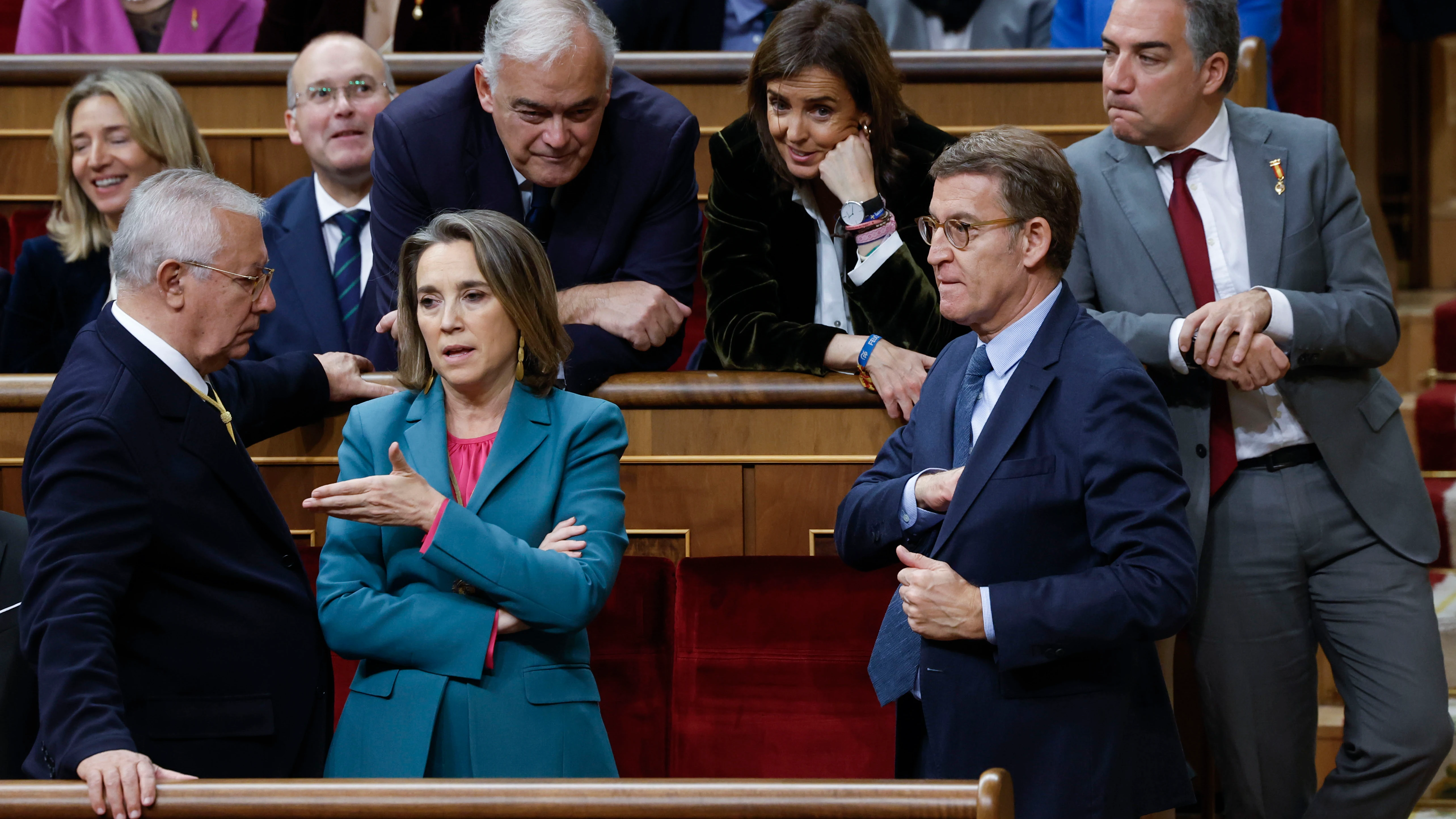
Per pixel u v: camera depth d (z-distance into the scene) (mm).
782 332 10273
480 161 10664
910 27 14523
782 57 10047
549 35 9867
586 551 7914
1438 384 15766
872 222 10039
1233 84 9250
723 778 6648
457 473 8211
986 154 7602
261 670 7805
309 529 10508
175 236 7801
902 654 7914
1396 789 9008
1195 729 11297
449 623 7750
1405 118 19547
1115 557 7246
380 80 12555
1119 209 9430
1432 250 19484
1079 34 14125
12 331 12594
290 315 12164
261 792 6426
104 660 7066
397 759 7641
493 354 8078
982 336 7965
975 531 7449
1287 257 9148
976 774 7355
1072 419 7371
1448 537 13625
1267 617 9227
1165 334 8844
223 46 15641
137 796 6469
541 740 7762
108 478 7379
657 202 10938
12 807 6461
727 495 10523
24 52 15297
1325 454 9102
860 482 8469
